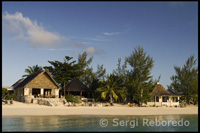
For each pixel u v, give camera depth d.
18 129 20.83
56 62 63.75
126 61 58.00
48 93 55.25
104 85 55.34
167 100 60.81
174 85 67.00
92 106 47.03
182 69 65.50
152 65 55.75
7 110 33.12
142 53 56.31
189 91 62.81
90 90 57.31
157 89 60.09
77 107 42.34
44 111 34.28
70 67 64.25
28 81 51.28
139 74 55.22
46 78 52.41
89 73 71.25
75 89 56.75
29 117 28.66
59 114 32.47
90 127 22.48
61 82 62.47
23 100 46.66
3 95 47.09
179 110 44.72
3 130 20.31
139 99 51.75
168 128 22.91
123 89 53.66
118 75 59.38
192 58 64.38
